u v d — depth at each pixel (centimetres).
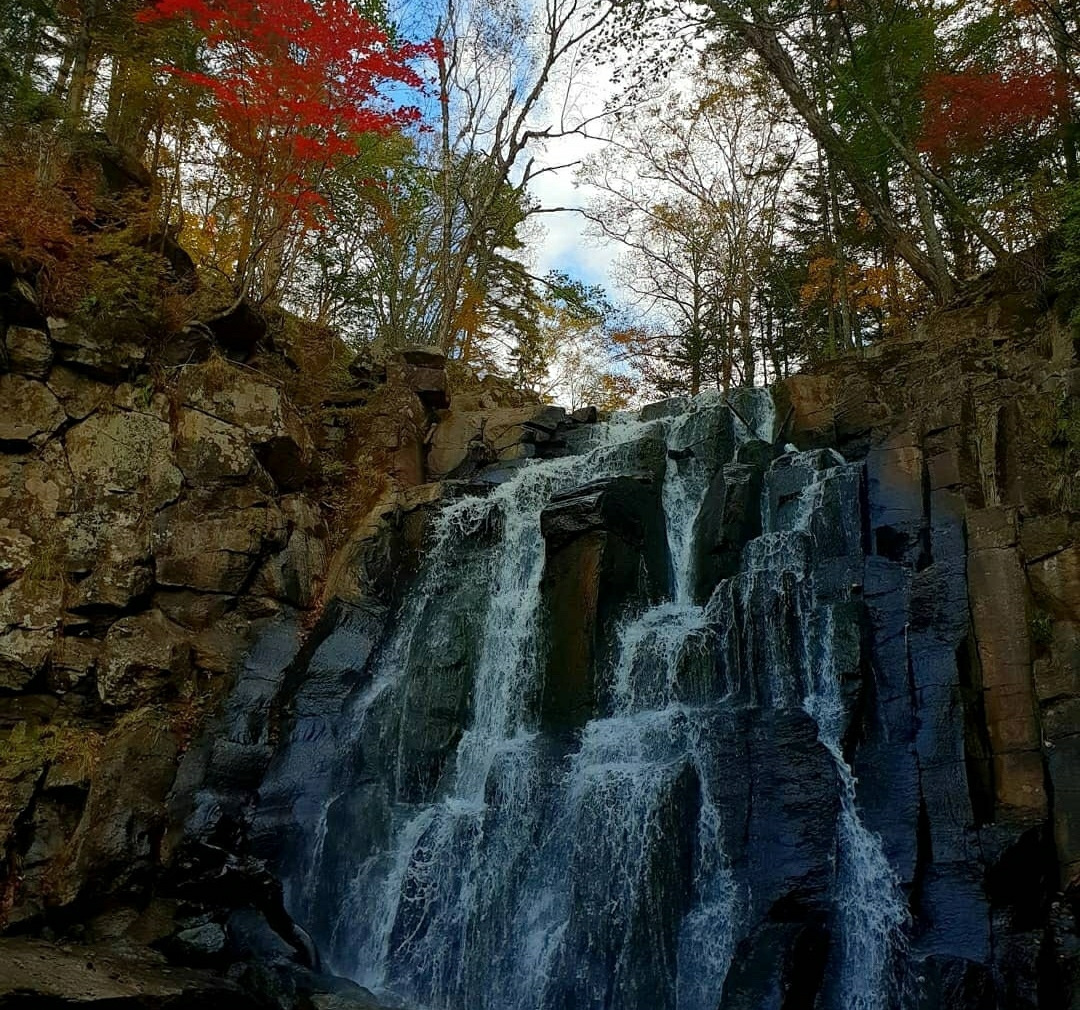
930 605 1234
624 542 1474
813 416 1764
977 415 1427
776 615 1277
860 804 1105
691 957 1062
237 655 1523
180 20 1903
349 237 2720
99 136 1761
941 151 2148
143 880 1234
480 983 1143
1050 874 1052
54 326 1516
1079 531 1201
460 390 2503
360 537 1734
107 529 1470
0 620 1347
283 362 1922
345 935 1263
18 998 879
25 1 1798
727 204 3105
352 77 1792
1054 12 1902
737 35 2433
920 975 967
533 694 1420
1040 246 1720
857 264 3180
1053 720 1121
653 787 1141
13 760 1270
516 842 1219
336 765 1433
